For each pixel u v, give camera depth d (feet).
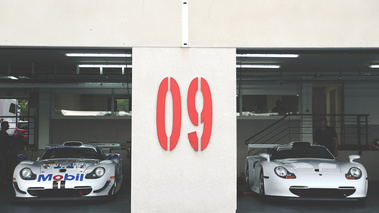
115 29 19.47
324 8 19.72
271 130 43.73
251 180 27.61
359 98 44.57
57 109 44.19
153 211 19.27
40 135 43.65
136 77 19.45
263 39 19.63
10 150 36.11
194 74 19.53
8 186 33.06
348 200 22.34
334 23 19.69
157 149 19.36
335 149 31.09
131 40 19.47
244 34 19.63
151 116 19.43
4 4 19.19
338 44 19.66
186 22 19.60
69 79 39.52
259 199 25.50
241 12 19.70
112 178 24.29
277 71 42.09
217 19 19.66
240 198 26.03
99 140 43.88
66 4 19.39
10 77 38.75
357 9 19.74
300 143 27.63
